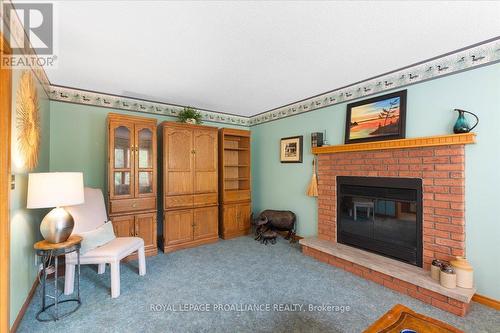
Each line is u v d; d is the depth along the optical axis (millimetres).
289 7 1631
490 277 2074
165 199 3480
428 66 2463
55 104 3133
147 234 3287
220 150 4223
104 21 1766
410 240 2553
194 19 1753
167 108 4055
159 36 1978
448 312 1973
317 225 3652
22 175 1949
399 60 2457
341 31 1929
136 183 3221
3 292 1544
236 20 1771
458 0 1576
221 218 4164
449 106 2322
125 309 2012
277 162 4406
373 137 2887
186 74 2795
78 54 2277
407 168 2566
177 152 3619
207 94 3566
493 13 1702
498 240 2041
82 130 3316
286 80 3008
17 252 1844
